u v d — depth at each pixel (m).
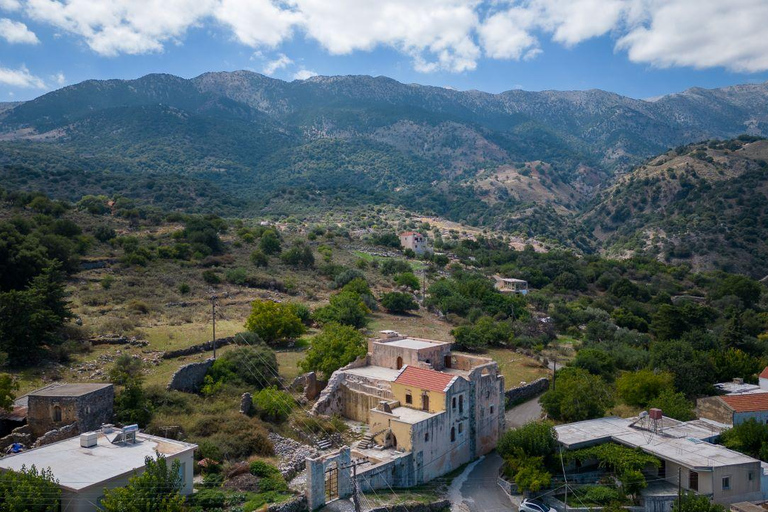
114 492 33.62
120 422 48.19
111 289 95.88
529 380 85.00
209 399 57.22
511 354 98.75
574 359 92.56
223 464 44.72
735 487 49.09
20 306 61.31
